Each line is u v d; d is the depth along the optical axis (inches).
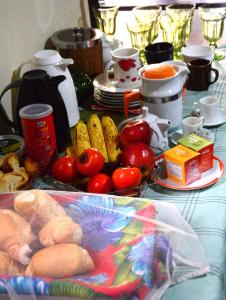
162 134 50.1
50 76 52.8
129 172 42.3
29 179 45.3
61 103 51.2
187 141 46.7
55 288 29.9
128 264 31.4
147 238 33.4
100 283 30.1
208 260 35.5
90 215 35.9
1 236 33.0
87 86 63.0
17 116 51.9
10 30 57.0
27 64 61.1
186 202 42.7
